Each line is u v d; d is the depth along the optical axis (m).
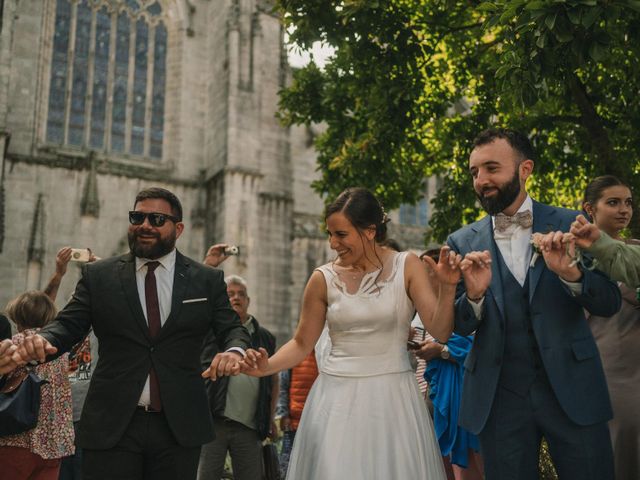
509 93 7.46
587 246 3.42
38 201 26.55
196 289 4.61
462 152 13.27
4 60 25.97
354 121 14.75
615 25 8.40
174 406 4.30
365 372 3.85
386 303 3.90
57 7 28.83
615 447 4.66
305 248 31.77
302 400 8.26
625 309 4.80
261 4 31.16
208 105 31.08
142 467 4.33
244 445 7.11
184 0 31.33
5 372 3.62
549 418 3.64
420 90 12.33
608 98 12.24
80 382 7.09
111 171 28.23
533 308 3.74
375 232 4.11
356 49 11.52
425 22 12.41
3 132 25.52
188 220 29.55
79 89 28.80
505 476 3.66
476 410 3.79
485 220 4.22
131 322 4.38
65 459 7.14
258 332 7.87
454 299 3.79
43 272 26.11
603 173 10.95
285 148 30.59
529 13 6.23
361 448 3.72
